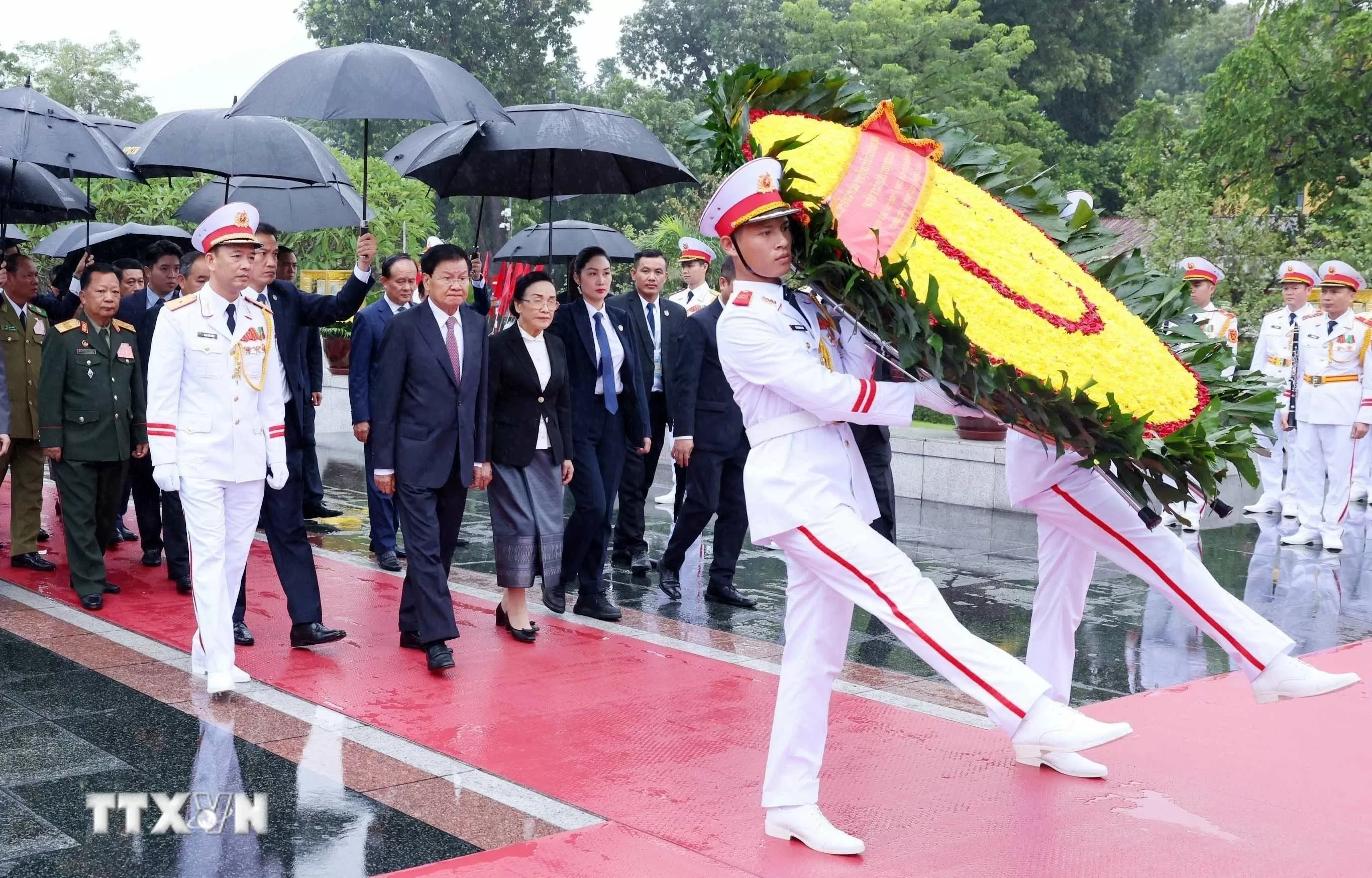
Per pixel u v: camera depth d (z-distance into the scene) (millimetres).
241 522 5578
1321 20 24094
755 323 3713
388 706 5184
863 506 3822
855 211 3768
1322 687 3953
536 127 6965
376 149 38219
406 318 5859
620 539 8297
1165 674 5949
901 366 3627
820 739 3799
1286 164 24953
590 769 4434
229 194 9578
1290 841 3828
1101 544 4336
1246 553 9609
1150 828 3920
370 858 3645
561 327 7227
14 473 7949
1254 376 4215
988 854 3695
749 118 4113
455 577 7973
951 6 36656
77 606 6918
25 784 4219
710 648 6227
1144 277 4414
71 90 43594
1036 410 3629
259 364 5566
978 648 3529
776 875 3527
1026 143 33625
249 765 4434
